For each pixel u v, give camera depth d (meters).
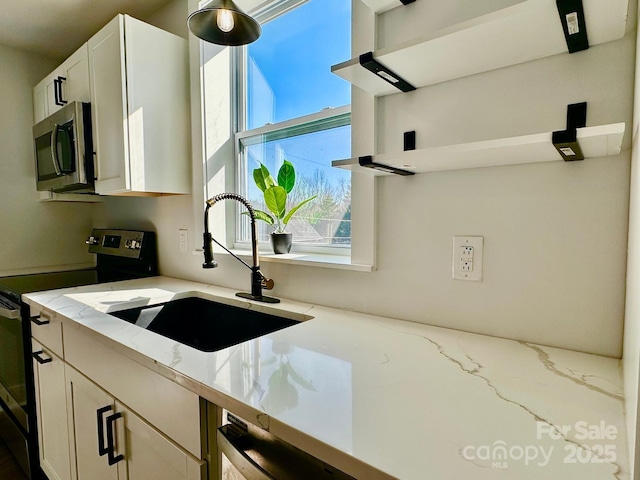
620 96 0.76
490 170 0.95
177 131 1.78
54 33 2.19
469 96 0.96
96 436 1.15
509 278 0.93
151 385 0.89
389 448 0.51
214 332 1.52
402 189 1.11
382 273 1.16
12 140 2.37
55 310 1.31
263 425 0.61
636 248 0.57
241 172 1.87
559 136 0.64
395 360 0.82
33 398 1.61
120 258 2.31
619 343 0.80
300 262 1.34
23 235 2.42
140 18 2.07
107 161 1.71
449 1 0.98
